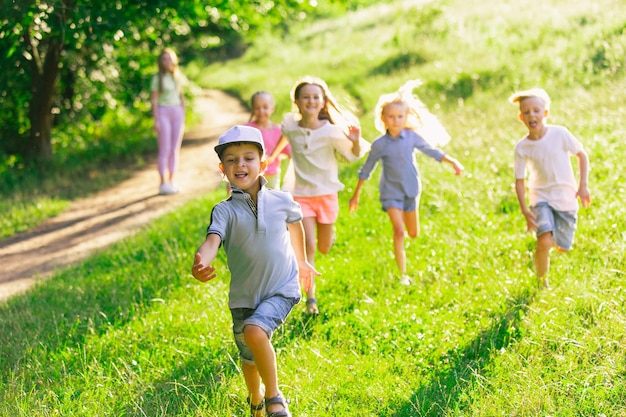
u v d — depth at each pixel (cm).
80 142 1705
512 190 797
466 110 1326
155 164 1585
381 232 781
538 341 479
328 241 648
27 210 1186
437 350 493
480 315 545
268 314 384
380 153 673
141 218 1105
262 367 377
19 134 1591
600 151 869
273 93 2159
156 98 1234
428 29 2225
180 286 686
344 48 2761
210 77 3372
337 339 532
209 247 375
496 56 1697
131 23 1292
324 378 463
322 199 631
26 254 966
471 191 861
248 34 1936
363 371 471
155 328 571
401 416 409
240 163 394
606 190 761
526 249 667
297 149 630
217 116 2259
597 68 1315
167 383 473
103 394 454
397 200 662
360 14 3588
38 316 635
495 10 2253
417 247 723
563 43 1574
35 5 1033
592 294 523
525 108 594
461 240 713
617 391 404
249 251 396
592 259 610
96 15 1134
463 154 1027
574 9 1875
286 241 407
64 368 494
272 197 408
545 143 591
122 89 1838
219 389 449
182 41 2139
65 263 897
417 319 542
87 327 589
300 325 561
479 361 466
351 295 614
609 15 1673
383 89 1736
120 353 532
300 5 1703
